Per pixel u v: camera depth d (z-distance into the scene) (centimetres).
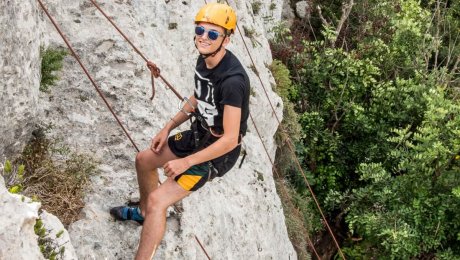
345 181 1119
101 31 567
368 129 1070
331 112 1108
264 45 973
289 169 1033
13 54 400
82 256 423
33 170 455
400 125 1080
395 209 952
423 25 1210
